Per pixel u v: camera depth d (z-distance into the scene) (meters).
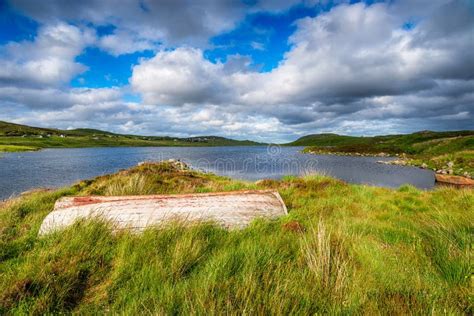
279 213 5.78
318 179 11.21
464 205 6.98
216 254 3.73
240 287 2.77
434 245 3.97
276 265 3.36
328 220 5.69
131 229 4.75
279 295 2.64
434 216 5.93
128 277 3.24
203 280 2.96
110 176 12.91
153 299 2.61
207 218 5.16
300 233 4.57
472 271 3.05
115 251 3.90
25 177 25.08
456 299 2.72
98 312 2.67
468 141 55.72
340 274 2.92
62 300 2.84
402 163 44.47
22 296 2.80
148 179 10.55
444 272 3.25
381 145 83.38
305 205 7.50
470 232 4.47
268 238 4.27
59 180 23.19
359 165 41.19
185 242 3.82
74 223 4.53
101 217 4.82
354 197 8.70
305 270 3.19
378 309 2.46
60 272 3.22
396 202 8.10
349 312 2.46
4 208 7.05
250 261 3.36
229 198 5.80
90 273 3.35
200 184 11.23
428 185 21.48
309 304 2.54
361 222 5.64
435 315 2.35
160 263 3.26
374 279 3.05
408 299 2.64
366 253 3.70
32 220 5.76
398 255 3.81
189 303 2.55
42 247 4.06
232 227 5.14
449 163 34.50
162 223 4.71
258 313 2.40
